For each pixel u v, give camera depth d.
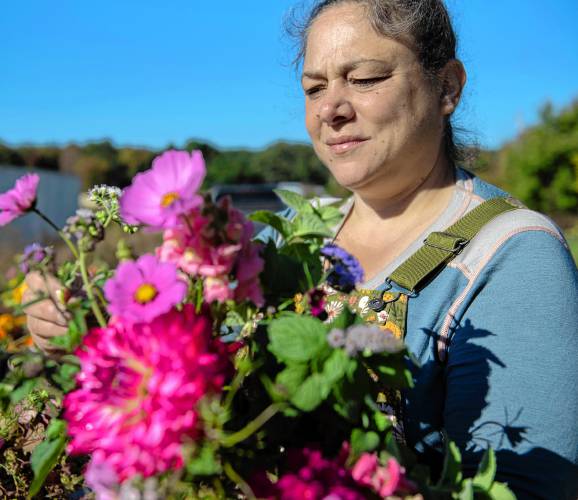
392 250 1.29
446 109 1.31
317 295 0.80
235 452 0.77
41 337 0.98
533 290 1.06
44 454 0.80
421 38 1.21
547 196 12.95
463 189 1.30
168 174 0.71
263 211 0.85
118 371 0.68
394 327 1.14
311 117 1.31
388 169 1.25
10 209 0.78
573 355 1.01
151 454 0.65
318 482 0.68
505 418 0.99
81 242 0.81
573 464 0.97
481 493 0.78
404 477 0.71
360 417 0.81
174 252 0.71
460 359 1.06
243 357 0.86
